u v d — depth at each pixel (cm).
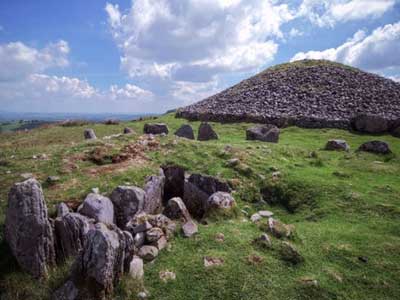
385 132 2959
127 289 648
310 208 1136
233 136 2786
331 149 2091
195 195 1190
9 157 1531
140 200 995
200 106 4684
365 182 1330
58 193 1088
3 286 679
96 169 1341
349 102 3769
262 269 724
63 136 2931
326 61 5762
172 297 653
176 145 1692
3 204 1027
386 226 956
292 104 3959
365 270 741
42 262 704
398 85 4325
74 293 616
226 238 849
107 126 3516
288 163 1558
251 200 1227
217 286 674
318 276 710
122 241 662
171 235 868
